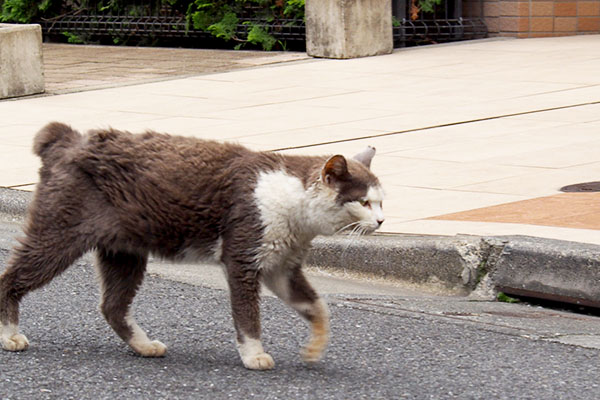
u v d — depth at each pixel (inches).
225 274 239.0
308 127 532.4
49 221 241.8
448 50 830.5
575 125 525.3
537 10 892.0
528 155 462.6
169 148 241.6
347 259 345.7
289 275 244.5
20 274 244.8
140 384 227.5
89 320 278.4
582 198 386.3
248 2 898.7
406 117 556.1
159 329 272.1
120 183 238.8
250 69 761.0
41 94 673.6
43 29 995.3
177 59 832.9
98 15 979.9
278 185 232.8
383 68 743.7
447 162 452.8
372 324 277.0
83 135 247.0
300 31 861.8
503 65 737.0
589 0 900.6
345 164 231.9
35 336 262.8
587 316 296.8
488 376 235.6
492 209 373.7
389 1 818.8
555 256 305.7
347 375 235.9
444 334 268.5
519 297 313.0
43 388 223.9
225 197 235.1
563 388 227.9
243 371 237.8
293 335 267.6
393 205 384.5
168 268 341.1
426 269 329.7
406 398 221.1
